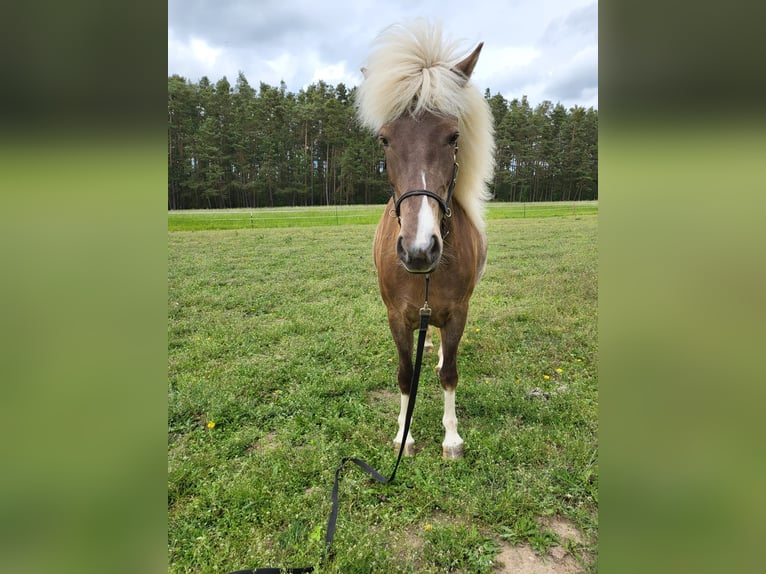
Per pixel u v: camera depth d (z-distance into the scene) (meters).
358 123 2.43
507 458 2.42
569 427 2.66
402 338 2.57
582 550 1.87
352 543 1.87
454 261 2.34
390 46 2.08
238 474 2.32
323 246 10.82
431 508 2.12
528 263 7.97
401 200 1.93
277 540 1.92
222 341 4.24
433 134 1.97
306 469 2.34
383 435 2.72
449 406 2.62
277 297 5.87
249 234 14.00
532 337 4.24
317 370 3.56
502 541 1.93
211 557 1.82
